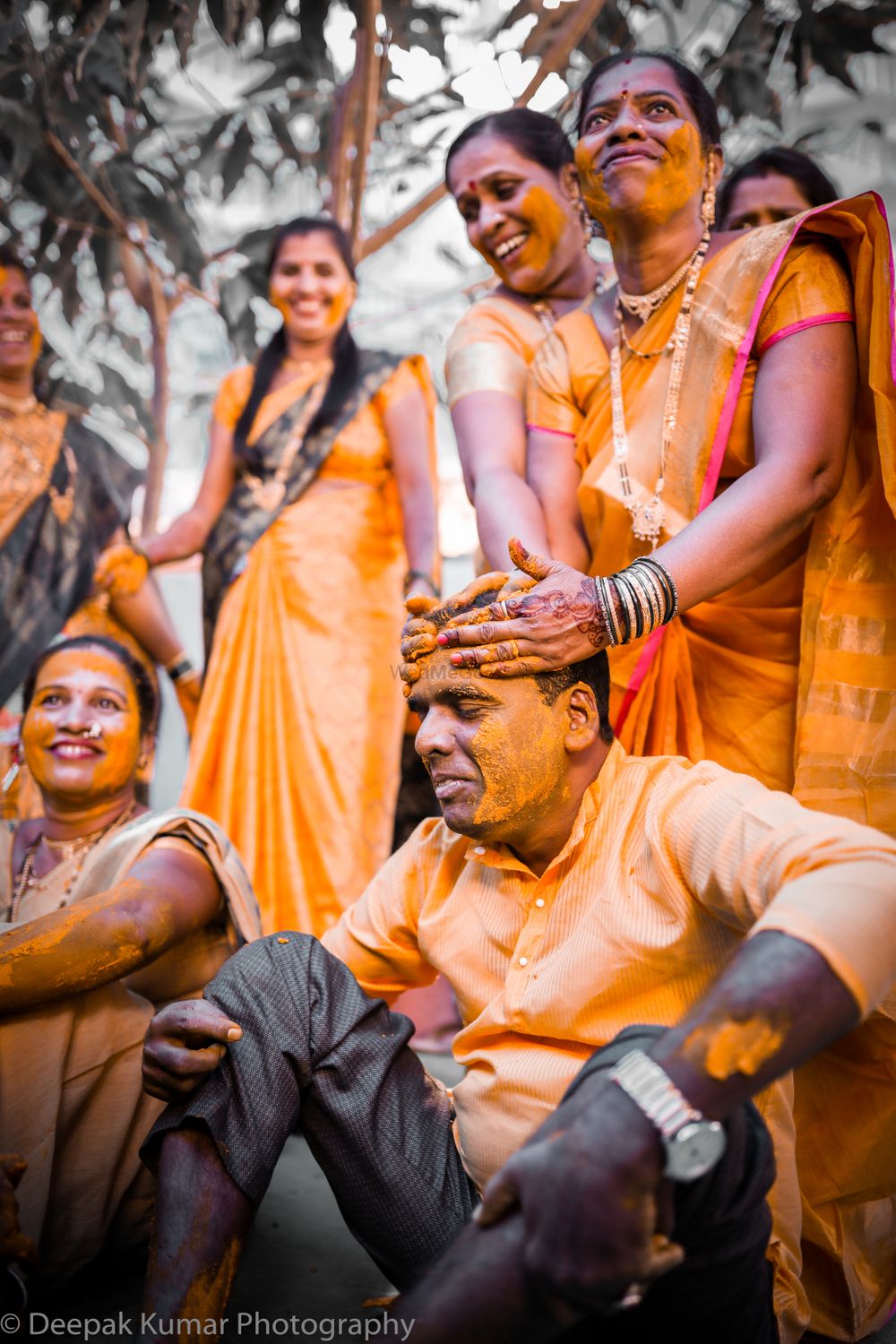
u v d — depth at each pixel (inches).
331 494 173.9
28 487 185.5
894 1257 93.7
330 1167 77.9
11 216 231.0
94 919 89.2
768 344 103.0
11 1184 80.5
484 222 138.1
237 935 101.4
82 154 211.5
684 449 106.0
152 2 187.3
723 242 110.5
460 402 129.3
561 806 79.5
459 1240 61.3
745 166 158.2
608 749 82.4
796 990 58.6
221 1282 71.0
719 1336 68.6
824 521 101.0
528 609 79.8
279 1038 76.3
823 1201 93.9
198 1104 74.4
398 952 88.6
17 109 201.6
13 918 108.7
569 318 121.9
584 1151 57.3
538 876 81.4
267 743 165.0
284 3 196.4
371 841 161.9
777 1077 58.9
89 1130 91.1
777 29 198.8
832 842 65.8
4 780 180.1
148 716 125.3
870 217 100.1
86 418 232.1
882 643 99.8
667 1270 57.9
